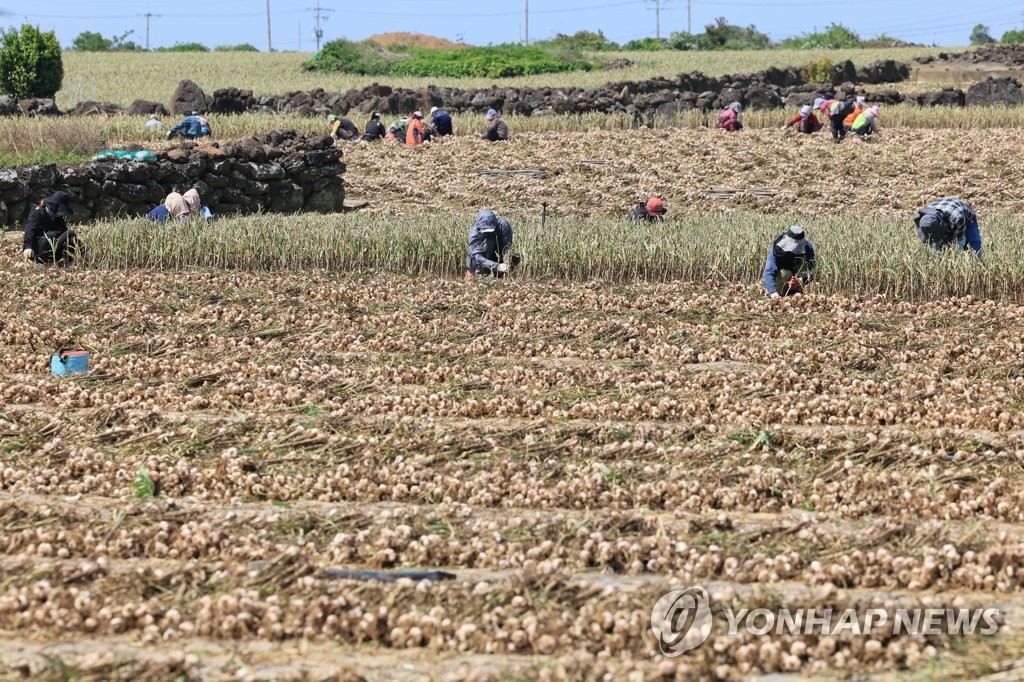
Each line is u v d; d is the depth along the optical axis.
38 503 26.34
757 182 94.06
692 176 96.38
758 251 56.22
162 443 30.19
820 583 21.81
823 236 55.94
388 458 29.28
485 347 41.62
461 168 101.19
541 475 27.91
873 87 188.50
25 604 20.56
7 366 38.28
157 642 19.59
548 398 34.81
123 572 21.86
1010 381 36.50
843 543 23.31
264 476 27.78
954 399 34.56
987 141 106.62
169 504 25.73
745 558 22.80
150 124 116.06
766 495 26.81
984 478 27.47
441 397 34.41
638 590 20.89
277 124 120.81
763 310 48.22
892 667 18.77
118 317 45.34
